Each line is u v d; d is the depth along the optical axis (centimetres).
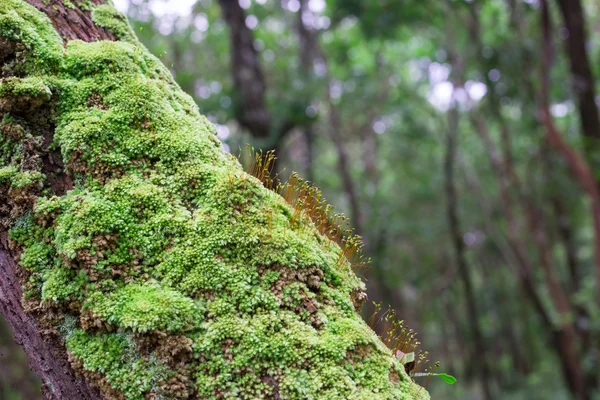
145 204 154
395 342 177
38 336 151
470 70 1236
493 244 1697
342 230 181
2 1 172
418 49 1428
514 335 1959
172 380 134
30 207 154
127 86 169
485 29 1177
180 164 162
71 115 163
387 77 1477
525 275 1204
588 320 1011
